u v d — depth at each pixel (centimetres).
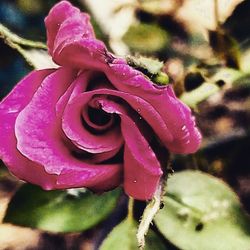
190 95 53
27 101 41
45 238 60
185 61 57
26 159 40
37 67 48
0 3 59
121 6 56
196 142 41
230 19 53
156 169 39
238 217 47
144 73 40
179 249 46
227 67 53
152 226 47
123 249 46
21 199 47
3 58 57
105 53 39
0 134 40
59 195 47
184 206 47
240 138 56
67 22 40
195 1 58
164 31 57
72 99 39
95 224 47
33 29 58
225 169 55
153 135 40
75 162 39
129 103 38
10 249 60
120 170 40
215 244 46
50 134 39
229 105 59
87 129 40
